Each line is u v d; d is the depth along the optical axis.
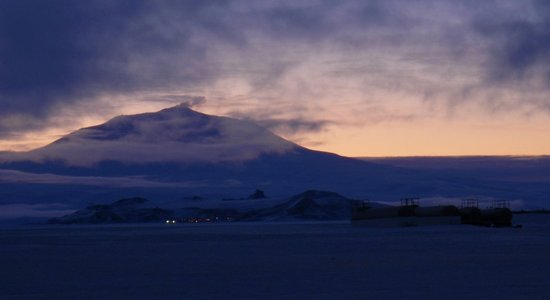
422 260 45.09
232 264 44.19
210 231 126.44
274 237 88.75
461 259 45.53
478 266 40.53
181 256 52.53
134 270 41.16
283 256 50.78
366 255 50.31
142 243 76.81
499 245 61.50
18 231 154.00
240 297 29.08
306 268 40.72
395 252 53.09
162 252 58.16
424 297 28.19
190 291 31.16
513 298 27.69
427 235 87.00
